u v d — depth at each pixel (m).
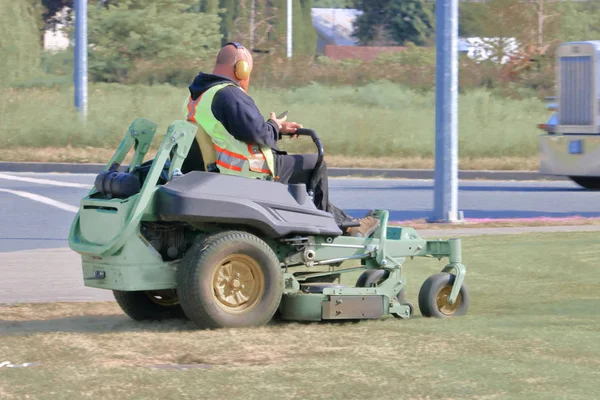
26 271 36.25
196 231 26.03
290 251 26.47
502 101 119.50
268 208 25.34
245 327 24.91
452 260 27.81
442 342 23.23
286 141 84.88
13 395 18.91
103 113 93.81
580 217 53.97
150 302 27.30
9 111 92.31
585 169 66.00
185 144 25.02
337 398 18.69
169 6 185.75
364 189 69.25
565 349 22.42
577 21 176.00
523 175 79.69
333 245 26.66
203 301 24.38
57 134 85.50
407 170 79.44
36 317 27.94
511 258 38.28
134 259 24.73
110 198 25.59
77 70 91.31
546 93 135.62
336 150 85.56
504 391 19.08
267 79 140.25
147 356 22.25
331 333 24.59
